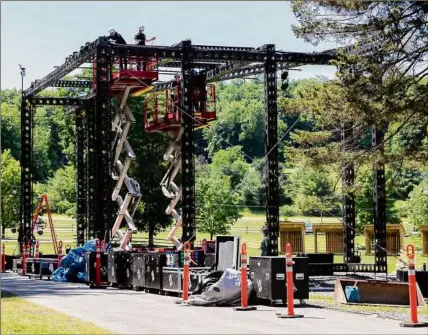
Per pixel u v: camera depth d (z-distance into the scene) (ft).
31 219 161.89
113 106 166.40
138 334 48.24
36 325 50.37
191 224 119.65
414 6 92.07
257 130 486.79
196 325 53.36
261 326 53.01
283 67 135.13
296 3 97.40
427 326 53.42
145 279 85.81
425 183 223.71
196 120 129.80
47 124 463.01
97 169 114.11
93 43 117.80
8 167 267.39
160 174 207.92
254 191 363.97
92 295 80.74
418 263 142.41
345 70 94.89
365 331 50.55
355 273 129.80
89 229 161.17
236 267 78.89
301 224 152.66
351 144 102.73
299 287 68.80
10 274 135.64
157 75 122.62
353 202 138.51
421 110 89.81
